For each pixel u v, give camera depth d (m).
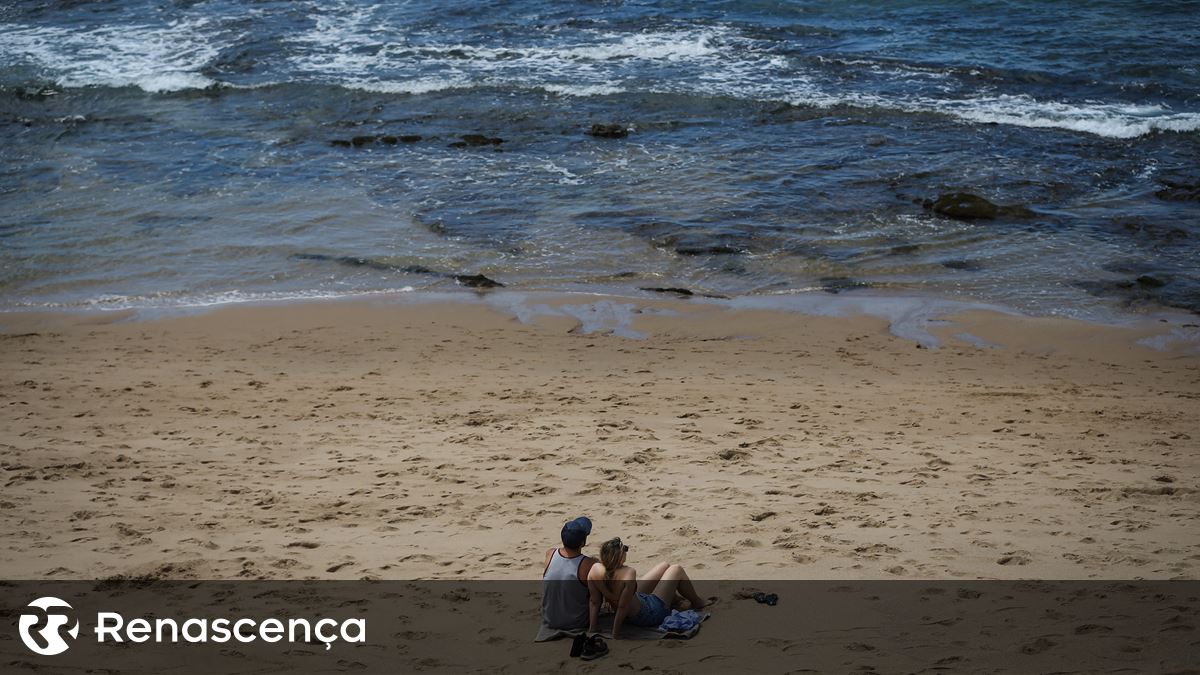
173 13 34.59
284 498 8.98
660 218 20.39
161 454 10.34
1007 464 10.05
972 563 7.20
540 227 20.14
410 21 33.47
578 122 25.62
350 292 17.59
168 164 23.53
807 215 20.48
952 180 21.98
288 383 13.48
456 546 7.82
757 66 29.17
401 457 10.27
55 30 33.03
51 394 12.79
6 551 7.57
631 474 9.64
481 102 26.92
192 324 16.33
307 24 33.38
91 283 17.97
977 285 17.66
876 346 15.42
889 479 9.49
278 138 25.03
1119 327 16.06
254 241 19.59
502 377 13.86
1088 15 32.97
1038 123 25.11
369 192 21.92
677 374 14.09
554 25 32.78
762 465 9.96
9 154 24.20
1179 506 8.59
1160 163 22.86
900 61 29.17
